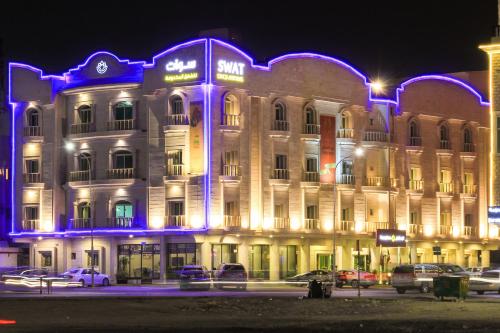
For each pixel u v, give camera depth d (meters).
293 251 86.62
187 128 81.50
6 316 38.97
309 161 87.56
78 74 88.06
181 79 81.62
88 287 74.62
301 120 87.00
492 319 37.00
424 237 96.00
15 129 90.81
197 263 80.94
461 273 64.62
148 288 72.19
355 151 90.56
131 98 85.25
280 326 33.38
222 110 81.69
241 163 82.50
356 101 90.81
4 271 87.44
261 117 83.94
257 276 83.44
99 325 34.31
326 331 31.28
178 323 35.28
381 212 92.75
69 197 88.19
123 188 84.94
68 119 88.69
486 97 103.81
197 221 80.81
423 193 96.50
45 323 35.38
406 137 95.31
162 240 82.56
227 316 39.28
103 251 85.94
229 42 82.81
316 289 51.84
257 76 83.69
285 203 85.50
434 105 97.75
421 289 63.00
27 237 89.44
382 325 33.88
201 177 80.69
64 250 88.06
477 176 101.56
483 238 101.62
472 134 101.62
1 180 106.69
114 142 85.44
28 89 90.06
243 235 82.06
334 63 89.50
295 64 86.69
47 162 88.94
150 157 83.38
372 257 92.44
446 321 35.84
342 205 89.69
